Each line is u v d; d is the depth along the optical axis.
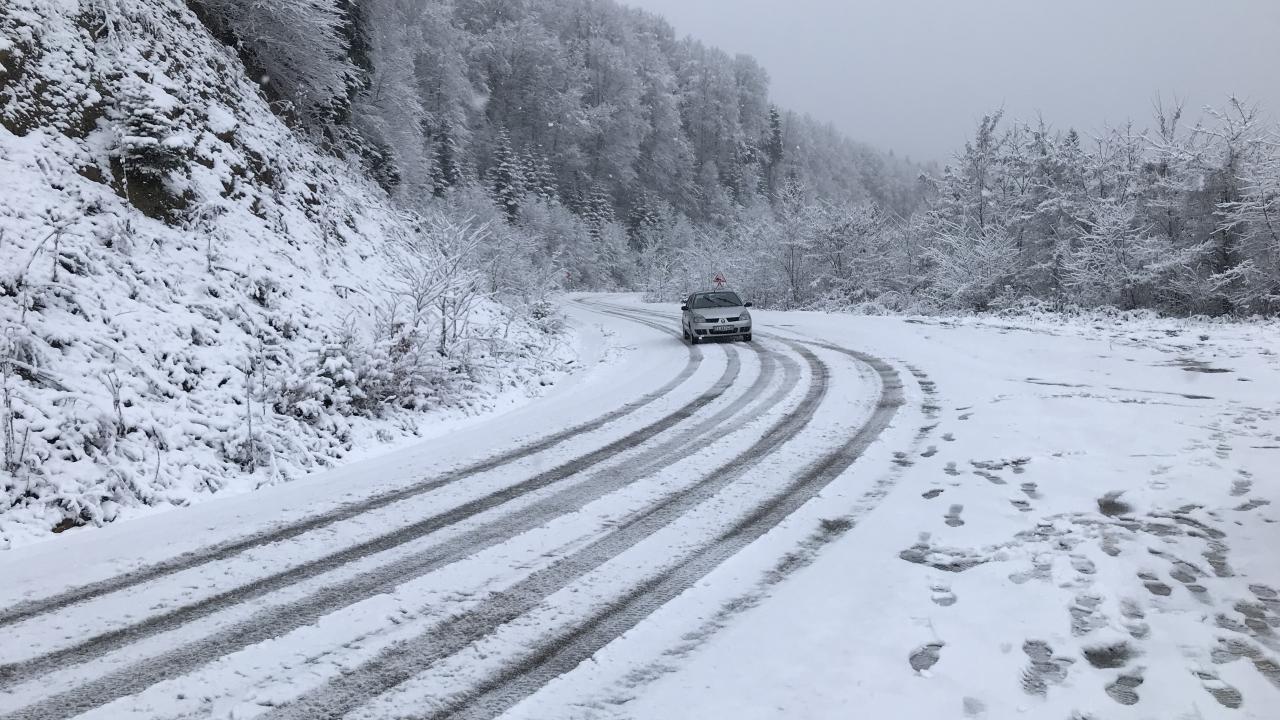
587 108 87.00
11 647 3.40
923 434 6.74
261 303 10.02
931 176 25.03
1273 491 4.38
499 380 11.78
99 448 6.12
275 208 12.73
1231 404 6.85
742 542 4.38
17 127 8.77
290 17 16.70
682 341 17.58
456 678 2.99
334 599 3.84
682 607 3.55
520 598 3.75
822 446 6.59
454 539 4.71
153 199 9.91
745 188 106.75
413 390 9.61
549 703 2.77
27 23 9.62
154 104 10.15
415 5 60.00
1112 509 4.36
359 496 5.84
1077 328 13.56
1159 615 3.06
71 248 7.84
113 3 11.33
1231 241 14.70
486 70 82.19
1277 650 2.73
